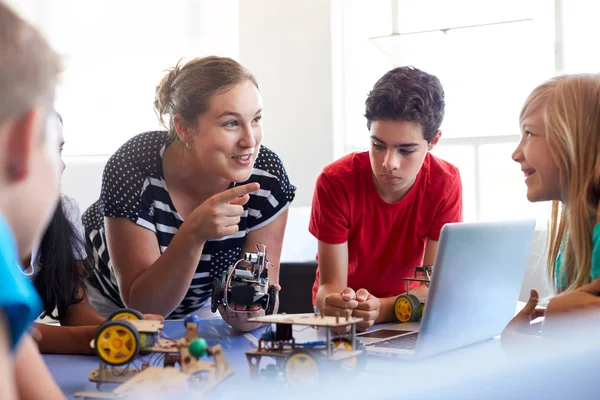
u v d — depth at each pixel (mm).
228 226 1326
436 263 1013
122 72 3785
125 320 872
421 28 3510
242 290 1246
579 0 3086
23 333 368
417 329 1328
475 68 3324
